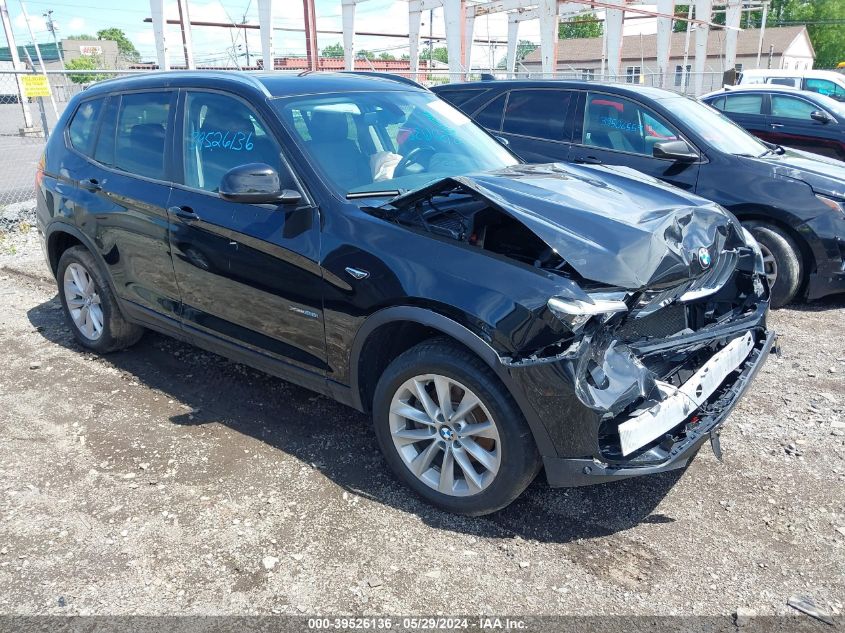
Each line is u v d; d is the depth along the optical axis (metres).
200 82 3.95
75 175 4.50
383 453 3.21
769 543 2.86
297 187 3.34
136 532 2.94
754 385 4.30
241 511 3.08
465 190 3.14
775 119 9.72
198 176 3.79
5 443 3.65
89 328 4.76
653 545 2.86
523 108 6.77
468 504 2.96
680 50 47.03
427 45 33.22
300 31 24.58
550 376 2.58
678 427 2.86
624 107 6.21
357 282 3.04
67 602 2.56
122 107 4.36
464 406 2.86
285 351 3.49
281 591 2.61
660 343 2.88
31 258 7.34
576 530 2.96
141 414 3.95
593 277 2.67
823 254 5.42
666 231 2.97
